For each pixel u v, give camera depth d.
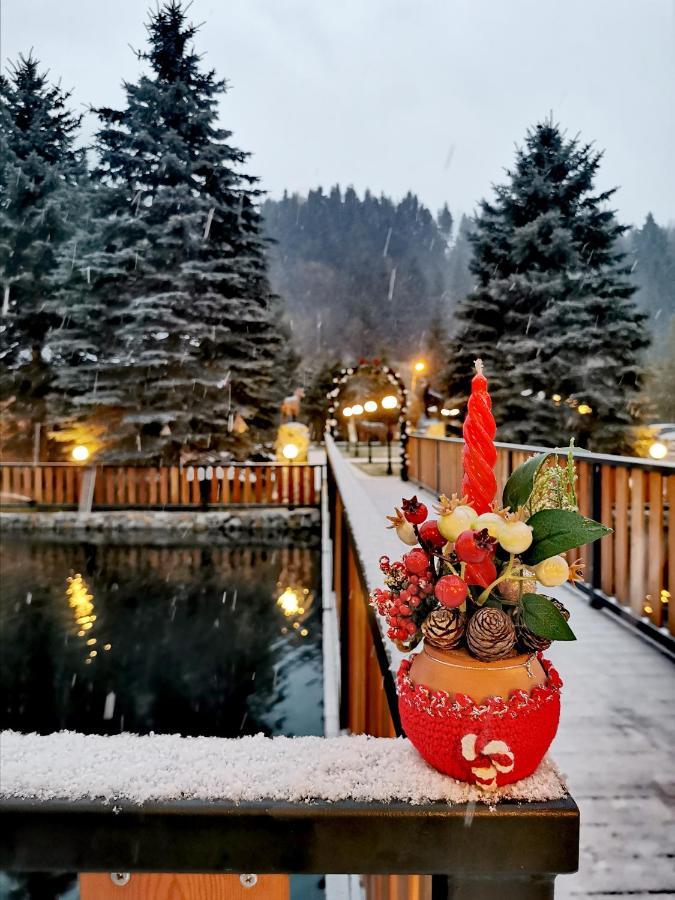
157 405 13.89
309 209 83.06
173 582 9.32
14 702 5.71
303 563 10.43
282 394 19.31
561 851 0.72
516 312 14.49
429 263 77.94
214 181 15.15
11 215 16.05
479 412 0.89
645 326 13.48
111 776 0.78
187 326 13.88
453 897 0.73
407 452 11.28
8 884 3.35
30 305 15.96
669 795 1.83
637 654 2.96
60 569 10.04
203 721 5.41
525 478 0.86
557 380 13.23
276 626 7.54
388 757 0.83
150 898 0.81
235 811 0.73
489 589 0.82
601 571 3.77
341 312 72.06
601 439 13.16
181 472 12.86
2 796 0.75
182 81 14.91
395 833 0.73
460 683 0.79
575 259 14.00
